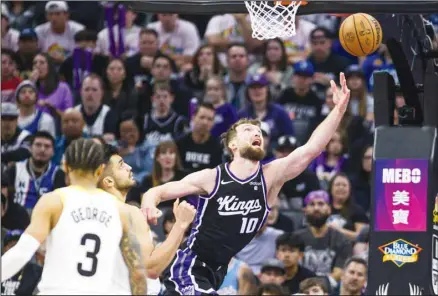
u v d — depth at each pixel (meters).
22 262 6.68
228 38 16.77
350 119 14.59
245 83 15.42
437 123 8.72
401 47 8.88
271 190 8.63
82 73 15.89
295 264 12.57
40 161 13.78
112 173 7.95
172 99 15.35
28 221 13.27
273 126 14.77
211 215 8.52
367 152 14.09
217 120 14.63
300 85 15.33
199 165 14.15
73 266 6.74
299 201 13.77
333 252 12.80
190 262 8.65
